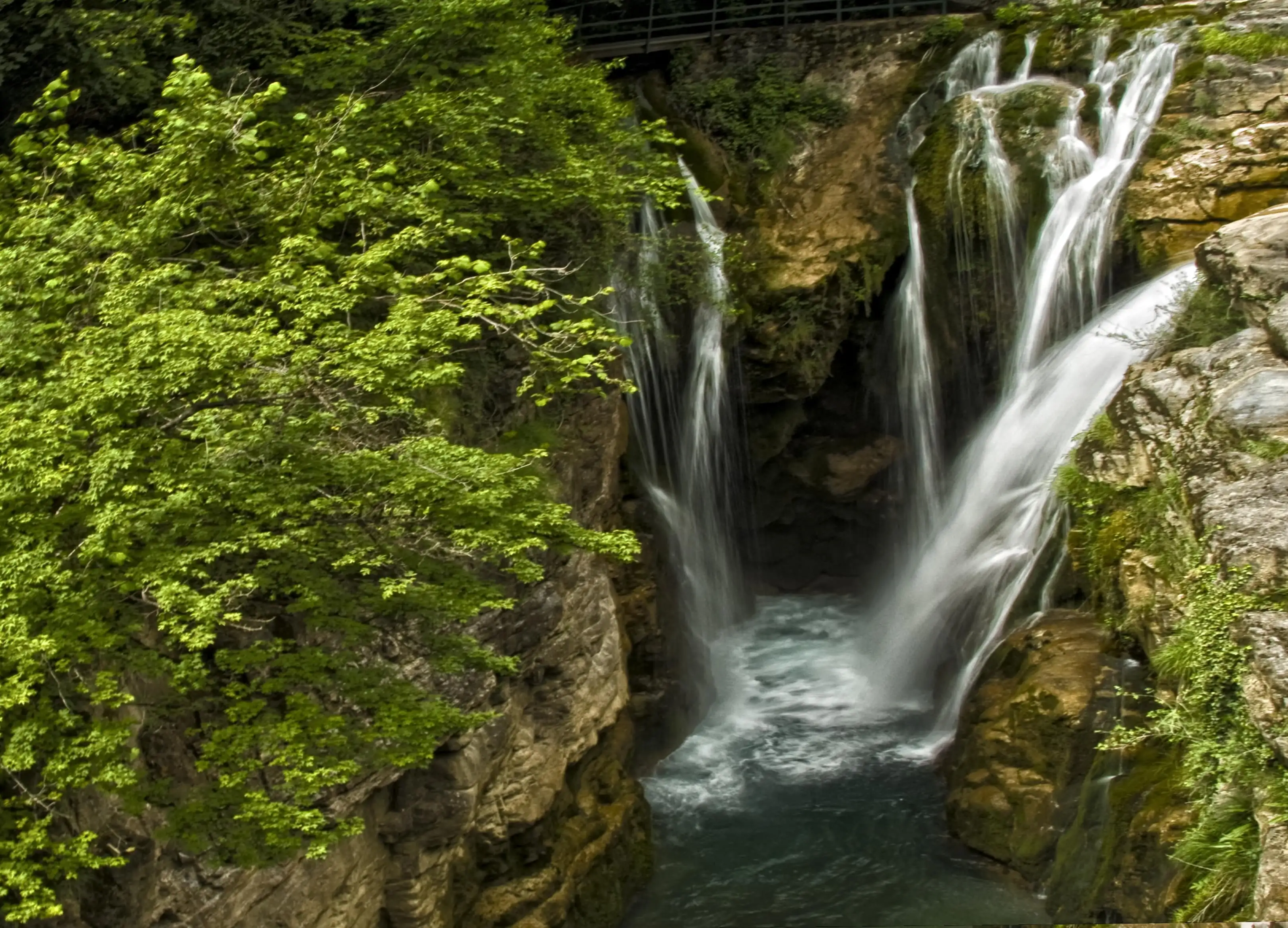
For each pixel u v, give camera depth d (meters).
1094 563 13.87
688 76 25.30
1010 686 15.26
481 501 9.52
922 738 17.83
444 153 13.87
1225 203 19.77
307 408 9.47
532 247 11.42
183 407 9.04
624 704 15.94
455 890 13.05
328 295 9.37
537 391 14.97
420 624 10.75
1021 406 19.66
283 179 11.23
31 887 7.89
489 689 12.59
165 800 9.41
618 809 15.09
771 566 23.91
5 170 10.77
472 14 14.38
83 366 8.53
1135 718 13.16
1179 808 11.80
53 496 8.52
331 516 9.75
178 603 8.33
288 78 14.95
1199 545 11.41
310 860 10.77
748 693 19.80
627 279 18.30
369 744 10.29
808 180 23.31
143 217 9.91
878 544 23.52
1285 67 21.30
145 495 8.77
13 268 9.16
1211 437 12.48
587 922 14.07
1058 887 13.26
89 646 8.50
